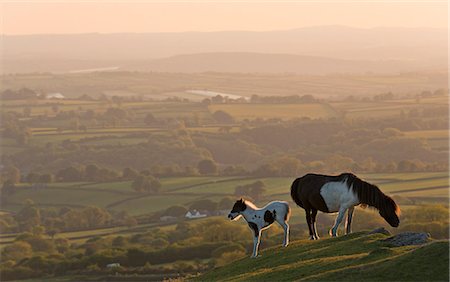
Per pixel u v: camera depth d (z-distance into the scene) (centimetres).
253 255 3033
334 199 2900
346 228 2966
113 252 9088
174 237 11256
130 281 8094
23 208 15825
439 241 2184
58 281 8512
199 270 8194
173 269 8400
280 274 2516
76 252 10256
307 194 2975
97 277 8400
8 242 12575
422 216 9594
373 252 2412
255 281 2522
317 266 2469
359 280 2141
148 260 8869
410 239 2606
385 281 2086
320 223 10150
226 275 2895
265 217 3033
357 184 2853
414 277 2064
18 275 8900
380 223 9419
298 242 3005
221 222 11300
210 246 9094
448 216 9575
